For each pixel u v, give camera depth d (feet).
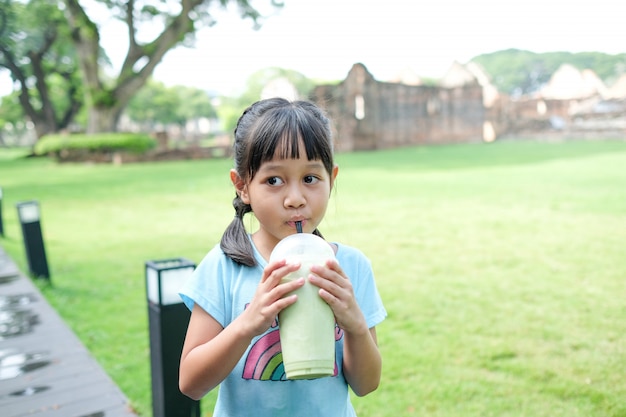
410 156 87.92
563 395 10.21
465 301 15.90
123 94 100.17
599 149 86.22
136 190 48.91
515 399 10.11
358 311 4.25
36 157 112.57
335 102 115.14
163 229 29.50
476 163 67.36
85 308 16.48
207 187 49.65
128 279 19.72
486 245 22.99
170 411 8.67
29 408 9.85
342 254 5.10
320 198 4.56
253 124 4.57
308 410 4.65
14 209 39.91
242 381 4.68
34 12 99.81
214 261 4.92
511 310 15.02
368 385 4.70
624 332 13.21
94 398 10.23
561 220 27.81
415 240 24.35
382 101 124.88
